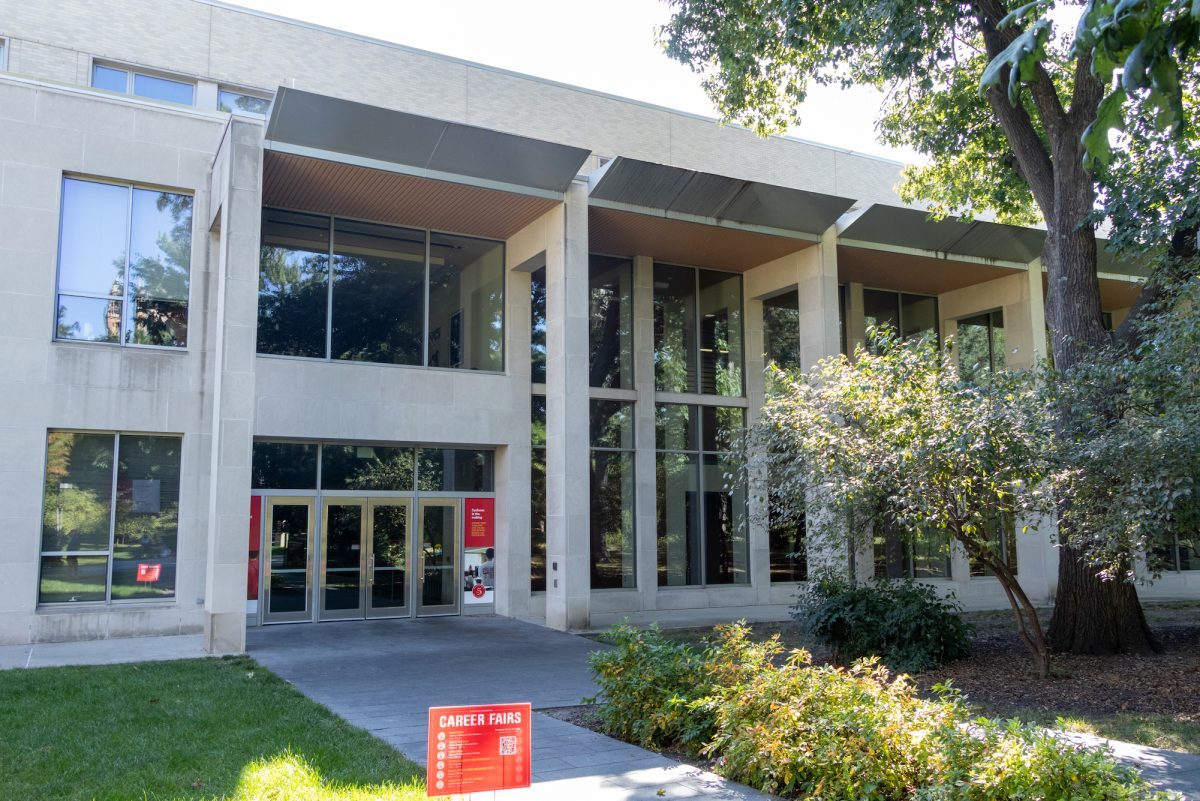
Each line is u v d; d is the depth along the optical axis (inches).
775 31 603.5
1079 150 516.1
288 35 741.9
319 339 689.0
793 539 876.6
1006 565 444.1
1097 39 96.5
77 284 607.8
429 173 630.5
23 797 232.2
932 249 844.6
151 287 631.2
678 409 840.9
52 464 590.6
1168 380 376.2
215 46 716.0
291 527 682.2
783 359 889.5
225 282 543.2
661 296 847.7
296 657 519.8
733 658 314.0
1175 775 260.1
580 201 689.6
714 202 723.4
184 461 624.4
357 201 676.7
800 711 252.8
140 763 266.5
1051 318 538.0
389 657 522.3
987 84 102.9
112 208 623.8
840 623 482.0
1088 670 453.7
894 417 413.7
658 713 298.7
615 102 861.2
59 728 314.2
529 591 740.7
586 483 675.4
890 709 245.3
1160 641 559.8
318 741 297.3
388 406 697.6
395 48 775.1
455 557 741.3
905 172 768.3
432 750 179.9
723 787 248.4
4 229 581.0
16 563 564.4
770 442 515.2
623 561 792.3
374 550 710.5
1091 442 355.6
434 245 748.0
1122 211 512.4
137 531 610.9
